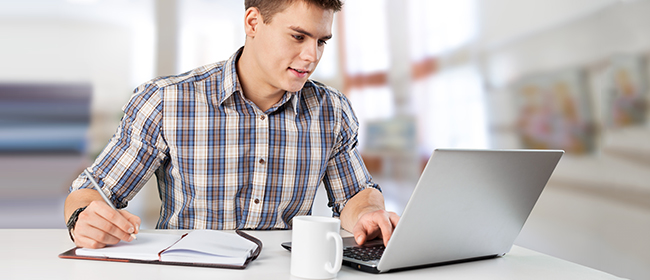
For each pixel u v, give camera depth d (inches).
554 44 129.1
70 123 123.6
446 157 22.0
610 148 122.6
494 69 139.9
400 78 151.2
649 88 115.8
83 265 24.9
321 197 128.2
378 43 150.2
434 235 24.8
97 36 124.7
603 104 123.1
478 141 142.9
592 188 125.6
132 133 40.1
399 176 150.8
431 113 149.6
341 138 48.0
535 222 129.4
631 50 117.9
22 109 120.9
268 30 36.9
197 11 131.3
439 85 148.4
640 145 118.1
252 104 42.0
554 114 130.0
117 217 27.5
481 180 24.4
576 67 126.6
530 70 134.1
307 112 45.7
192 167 41.2
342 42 149.5
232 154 41.8
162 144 40.8
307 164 44.6
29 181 121.2
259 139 42.3
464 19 144.8
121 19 126.4
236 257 25.4
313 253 23.3
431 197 22.9
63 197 123.3
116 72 126.0
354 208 42.1
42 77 121.5
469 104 143.8
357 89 150.3
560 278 25.6
